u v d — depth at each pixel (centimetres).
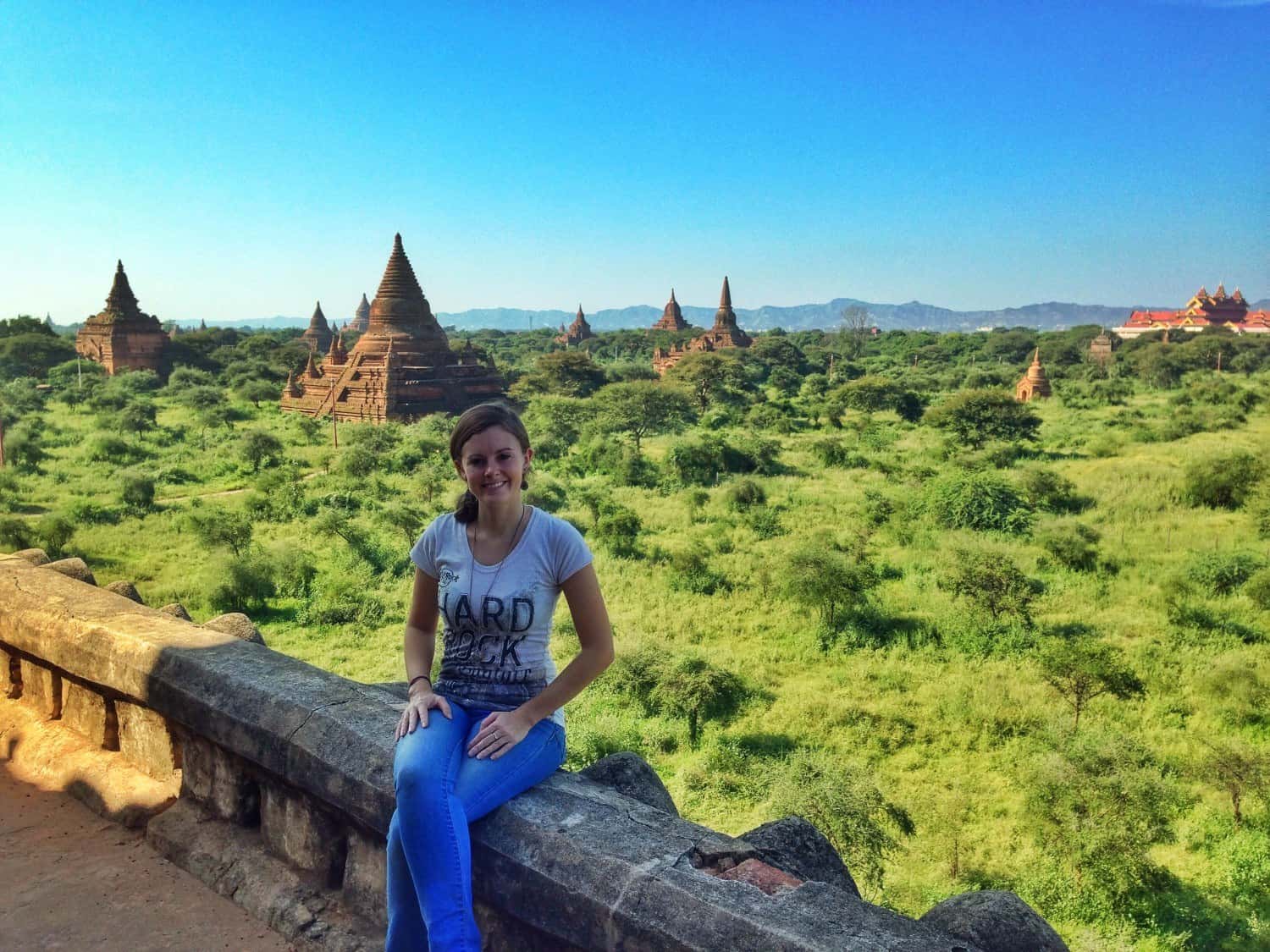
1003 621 1888
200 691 299
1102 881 1034
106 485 3622
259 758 276
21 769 364
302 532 2917
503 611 229
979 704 1509
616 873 193
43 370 8862
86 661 349
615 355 15188
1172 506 3042
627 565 2423
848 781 1173
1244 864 1066
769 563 2292
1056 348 10912
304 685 290
